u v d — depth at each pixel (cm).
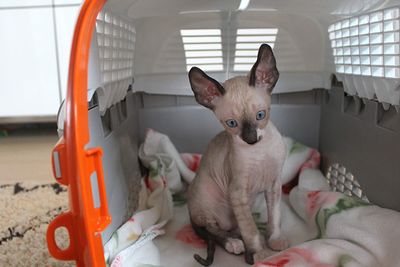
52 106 180
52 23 170
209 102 69
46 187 123
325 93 116
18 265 80
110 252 72
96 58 69
